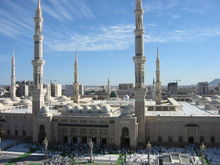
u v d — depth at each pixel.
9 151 93.25
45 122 101.19
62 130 101.88
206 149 91.38
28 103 143.25
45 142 83.94
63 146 97.69
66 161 78.69
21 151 93.25
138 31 99.38
